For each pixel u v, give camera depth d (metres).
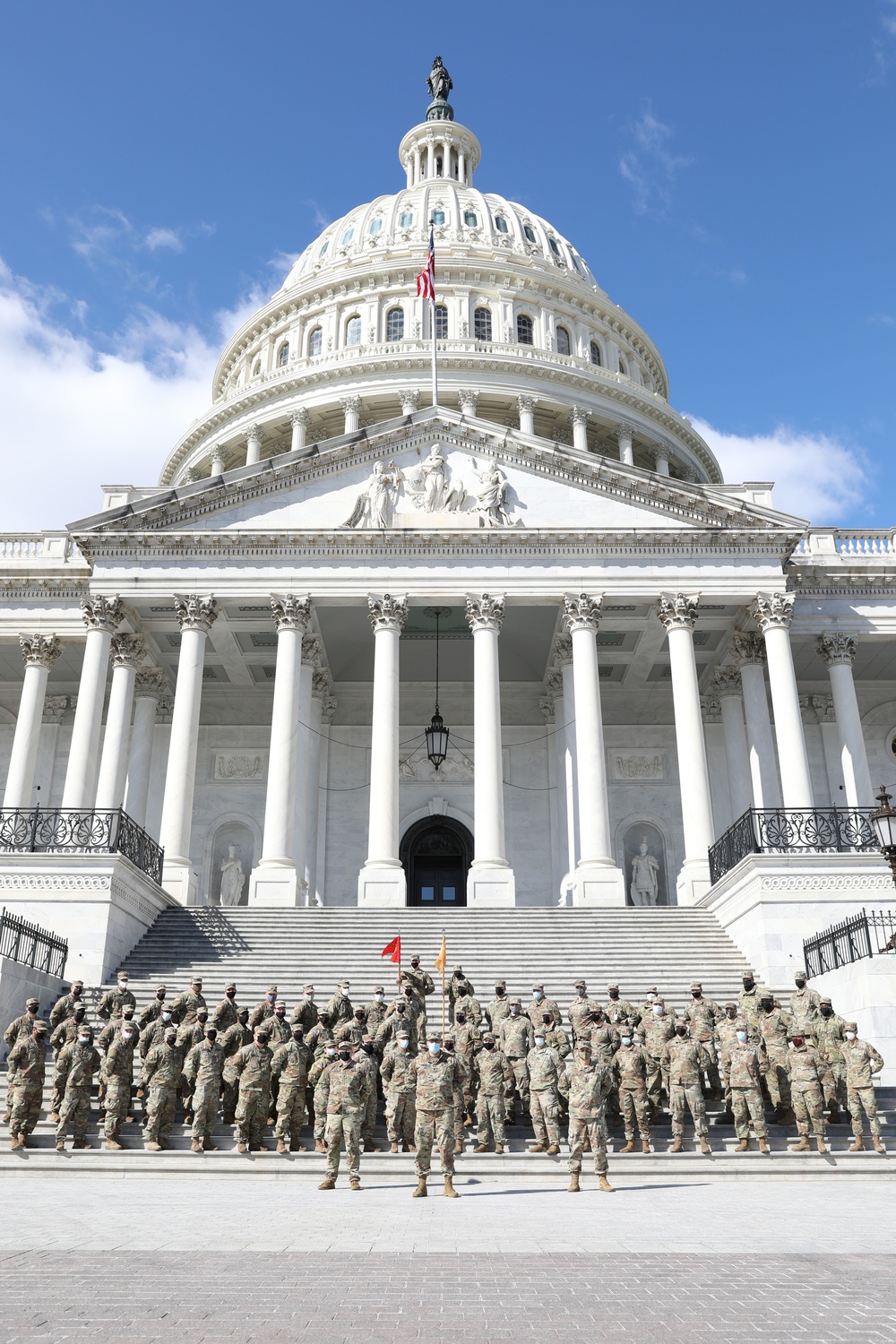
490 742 33.84
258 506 36.81
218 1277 7.75
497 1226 10.25
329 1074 14.05
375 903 31.89
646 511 36.91
